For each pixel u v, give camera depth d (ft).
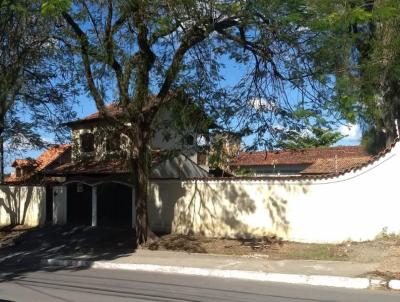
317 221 58.08
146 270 50.01
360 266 43.98
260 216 63.00
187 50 56.54
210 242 62.80
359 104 48.32
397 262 43.83
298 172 147.64
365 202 55.26
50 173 95.71
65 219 88.79
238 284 40.45
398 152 54.13
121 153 69.62
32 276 46.68
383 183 54.60
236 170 125.90
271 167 151.12
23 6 51.98
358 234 55.47
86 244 71.15
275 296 34.83
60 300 33.76
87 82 58.65
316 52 49.39
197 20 51.60
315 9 46.68
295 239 59.62
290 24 48.47
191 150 65.87
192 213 69.67
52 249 70.38
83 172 88.63
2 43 61.67
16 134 85.30
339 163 122.42
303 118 52.95
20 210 98.68
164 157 71.87
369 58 49.47
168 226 72.54
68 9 47.62
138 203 63.26
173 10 50.60
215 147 63.36
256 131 60.70
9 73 63.10
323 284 39.96
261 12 49.37
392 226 54.03
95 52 54.34
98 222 83.05
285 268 44.91
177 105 59.57
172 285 40.04
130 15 53.06
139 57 56.34
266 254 53.72
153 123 65.16
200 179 68.95
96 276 45.96
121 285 40.19
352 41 47.67
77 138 86.17
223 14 51.24
